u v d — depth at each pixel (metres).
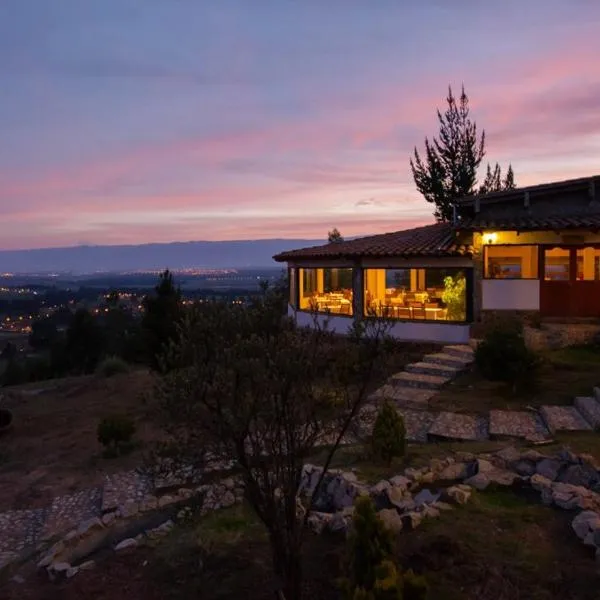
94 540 8.29
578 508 7.19
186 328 5.25
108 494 10.70
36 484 12.30
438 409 13.20
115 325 37.69
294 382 5.25
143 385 20.94
